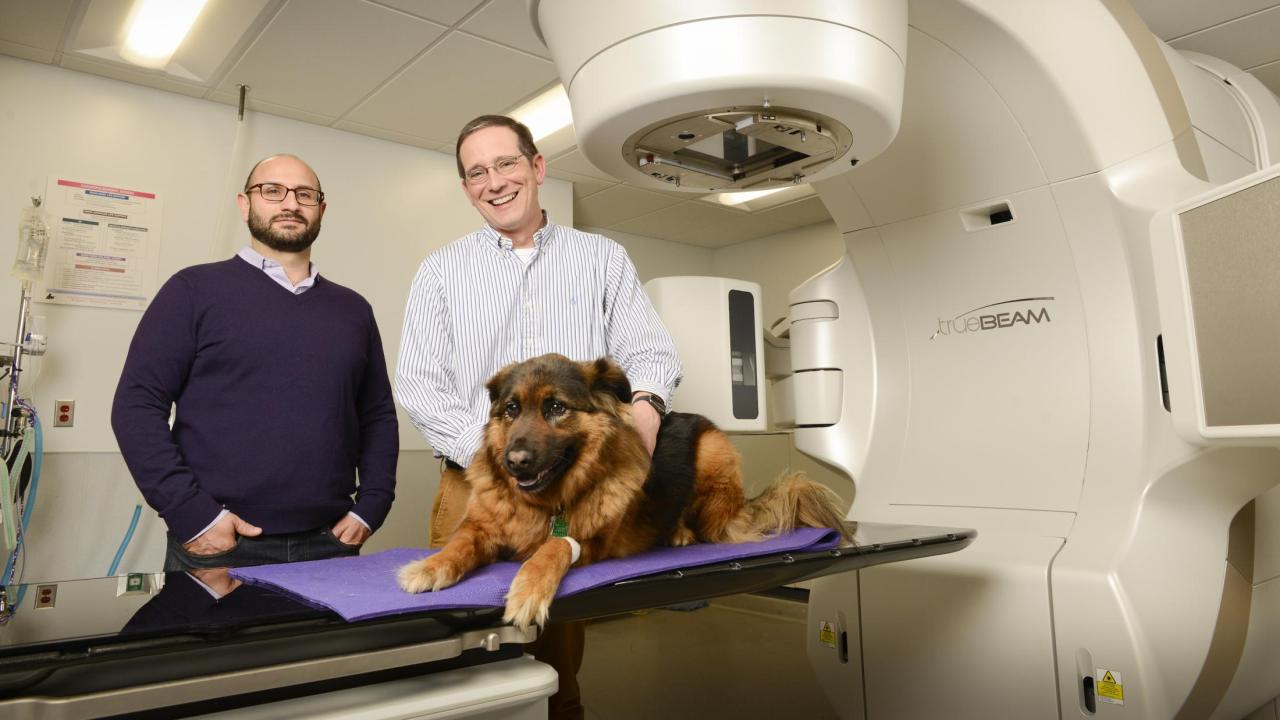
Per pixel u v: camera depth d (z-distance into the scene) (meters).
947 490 1.91
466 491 1.22
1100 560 1.54
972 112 1.71
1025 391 1.79
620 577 0.89
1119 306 1.65
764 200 5.53
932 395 1.99
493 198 1.37
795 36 1.10
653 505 1.12
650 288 2.22
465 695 0.80
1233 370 1.16
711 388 2.16
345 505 1.87
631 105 1.16
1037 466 1.75
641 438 1.09
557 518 0.98
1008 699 1.63
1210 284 1.20
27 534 3.16
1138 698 1.44
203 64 3.45
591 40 1.21
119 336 3.46
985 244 1.84
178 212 3.64
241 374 1.77
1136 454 1.60
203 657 0.70
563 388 0.99
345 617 0.74
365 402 2.04
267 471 1.73
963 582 1.72
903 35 1.26
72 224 3.38
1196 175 1.71
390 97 3.78
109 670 0.66
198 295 1.79
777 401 2.49
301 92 3.70
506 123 1.39
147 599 0.91
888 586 1.88
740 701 2.99
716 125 1.23
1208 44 3.03
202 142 3.74
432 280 1.38
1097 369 1.68
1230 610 1.59
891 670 1.87
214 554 1.64
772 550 1.09
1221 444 1.21
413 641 0.81
